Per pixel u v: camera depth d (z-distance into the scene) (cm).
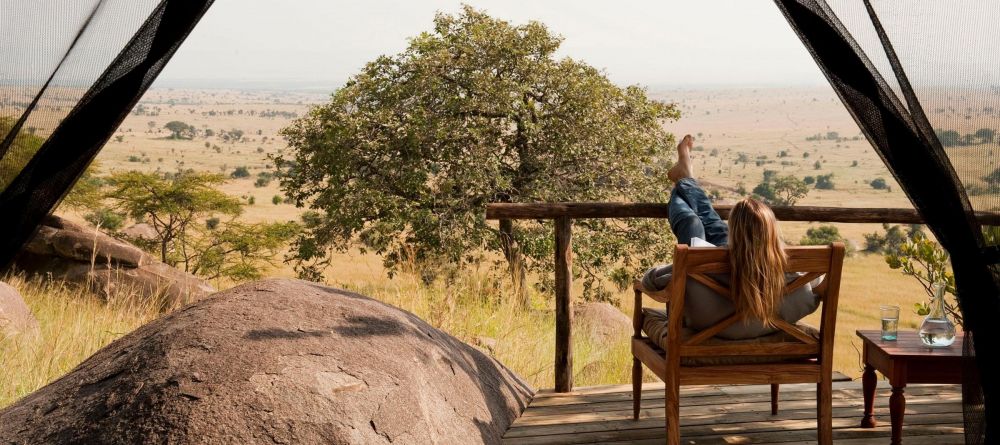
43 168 243
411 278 709
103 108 244
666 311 359
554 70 1848
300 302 330
